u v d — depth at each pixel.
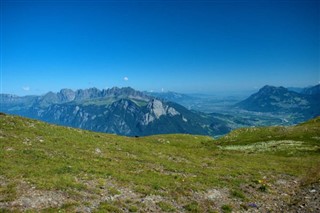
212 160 52.09
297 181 40.09
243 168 46.22
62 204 23.19
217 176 38.94
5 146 37.44
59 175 29.31
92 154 41.72
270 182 38.28
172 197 28.45
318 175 40.59
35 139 43.97
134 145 54.97
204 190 31.50
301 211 27.62
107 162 38.19
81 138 51.47
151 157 46.53
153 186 30.39
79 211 22.39
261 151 65.88
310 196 32.06
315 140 71.50
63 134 51.56
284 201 31.27
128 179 31.44
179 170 39.78
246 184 36.22
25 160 32.72
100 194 26.44
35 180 26.75
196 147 75.62
